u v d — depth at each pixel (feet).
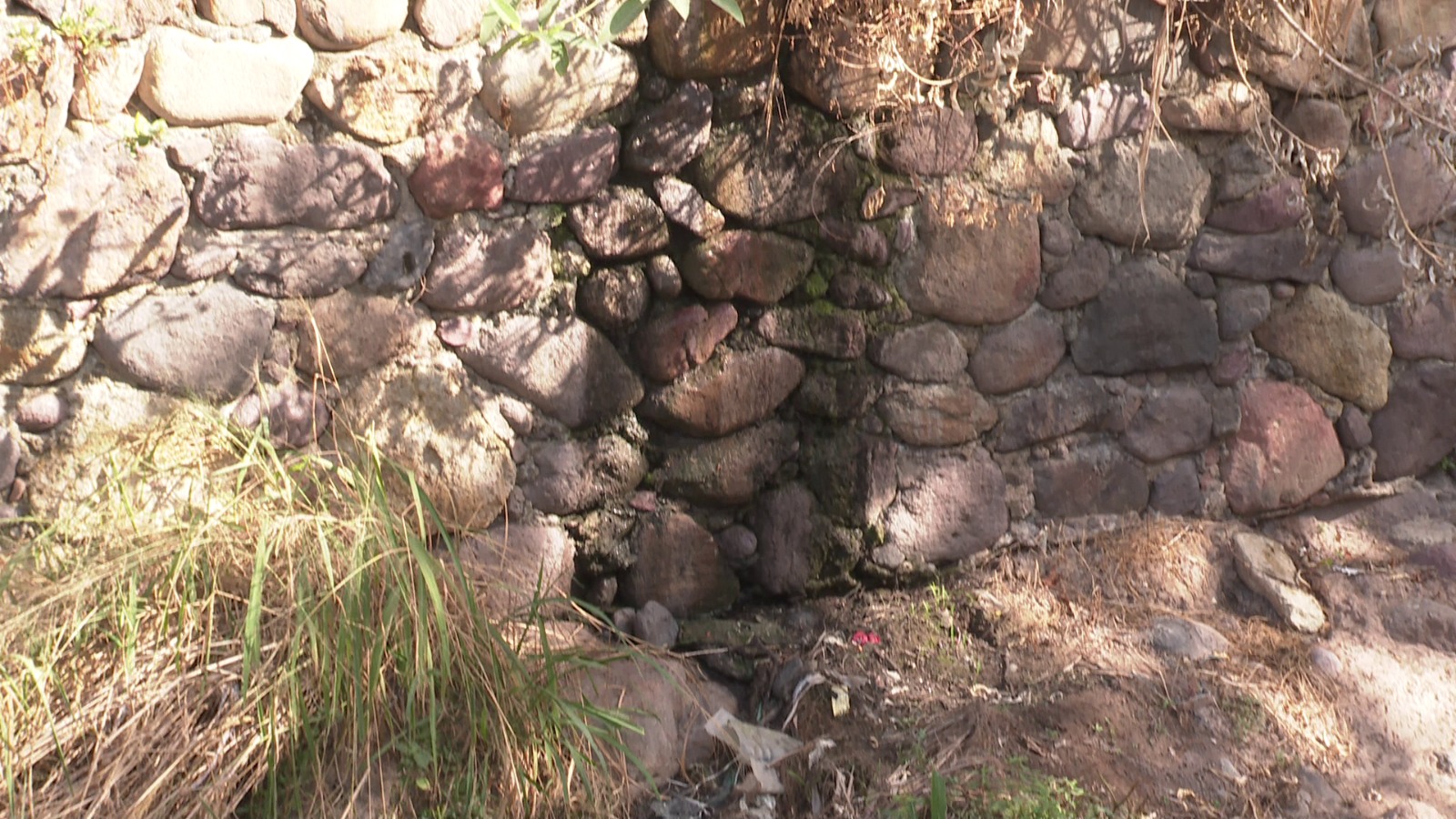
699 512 10.29
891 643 10.22
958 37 9.84
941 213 10.19
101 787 7.61
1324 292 11.29
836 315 10.19
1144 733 9.57
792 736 9.53
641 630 10.06
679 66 9.36
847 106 9.80
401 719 8.38
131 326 8.56
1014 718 9.57
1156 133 10.59
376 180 8.93
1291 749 9.65
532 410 9.70
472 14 8.92
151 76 8.25
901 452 10.53
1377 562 11.31
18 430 8.45
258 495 8.57
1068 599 10.74
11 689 7.55
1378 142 11.10
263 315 8.86
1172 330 10.97
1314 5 10.48
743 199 9.73
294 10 8.52
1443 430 11.73
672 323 9.80
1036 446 10.93
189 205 8.54
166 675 7.90
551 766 8.39
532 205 9.37
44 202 8.17
